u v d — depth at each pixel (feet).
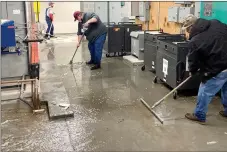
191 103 12.13
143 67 17.97
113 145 8.65
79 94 13.52
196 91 13.41
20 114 11.15
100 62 18.93
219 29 9.34
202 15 14.56
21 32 14.34
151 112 11.21
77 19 18.57
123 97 13.02
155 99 12.65
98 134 9.40
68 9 36.83
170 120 10.44
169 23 18.88
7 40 12.14
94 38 18.08
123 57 21.18
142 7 22.45
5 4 13.78
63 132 9.57
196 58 9.40
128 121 10.41
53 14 34.60
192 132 9.47
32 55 14.51
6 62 13.92
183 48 12.32
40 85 14.69
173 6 17.88
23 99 12.48
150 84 14.99
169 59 13.28
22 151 8.33
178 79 12.59
